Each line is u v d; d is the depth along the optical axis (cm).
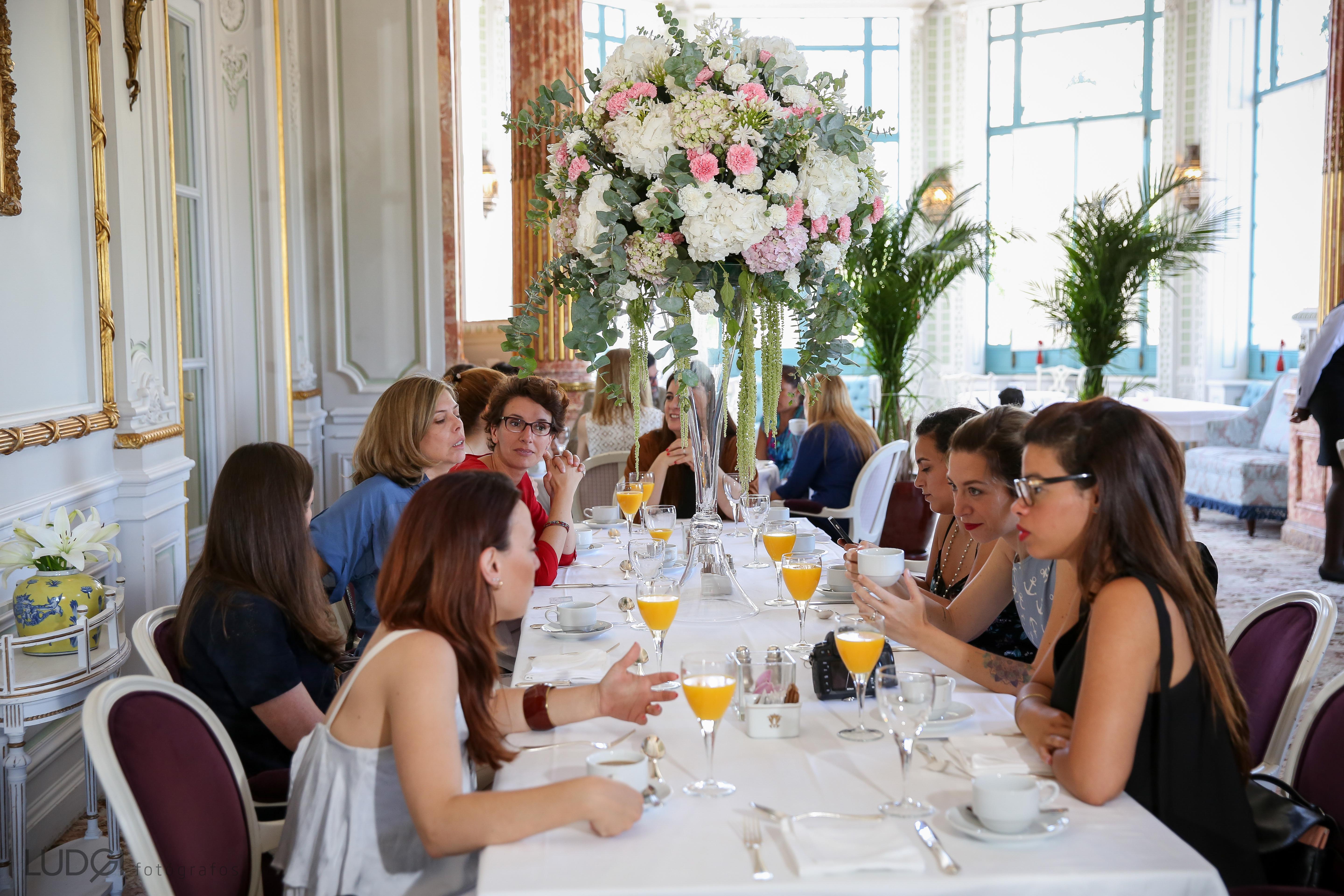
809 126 222
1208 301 933
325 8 554
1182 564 145
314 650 202
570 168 232
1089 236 655
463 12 789
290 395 521
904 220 644
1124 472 144
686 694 139
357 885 143
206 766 155
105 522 328
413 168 564
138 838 134
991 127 1080
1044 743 146
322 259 565
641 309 234
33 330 289
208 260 469
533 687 168
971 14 1065
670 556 281
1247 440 787
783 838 124
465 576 145
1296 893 134
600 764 135
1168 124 950
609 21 987
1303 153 866
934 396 1085
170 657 192
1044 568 198
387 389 270
